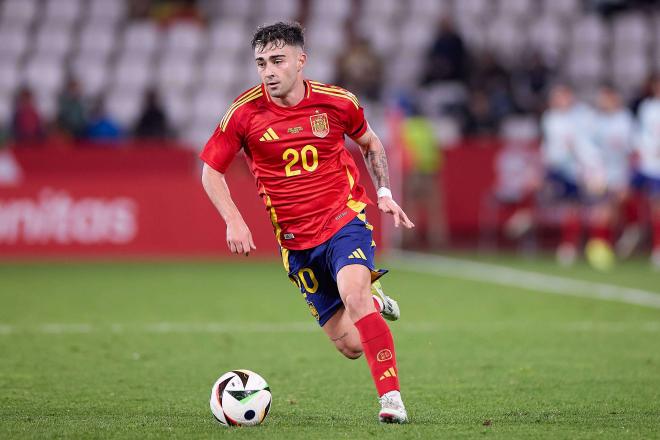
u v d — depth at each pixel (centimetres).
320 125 2045
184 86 8175
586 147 5709
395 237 6222
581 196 5797
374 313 1972
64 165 6172
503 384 2497
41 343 3134
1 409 2164
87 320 3628
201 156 2053
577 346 3116
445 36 7412
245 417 1931
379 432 1867
